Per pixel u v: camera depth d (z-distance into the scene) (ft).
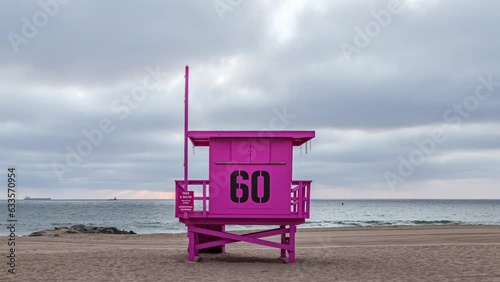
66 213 359.66
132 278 40.57
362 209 497.87
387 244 76.95
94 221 244.63
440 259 53.93
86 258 54.08
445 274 43.39
